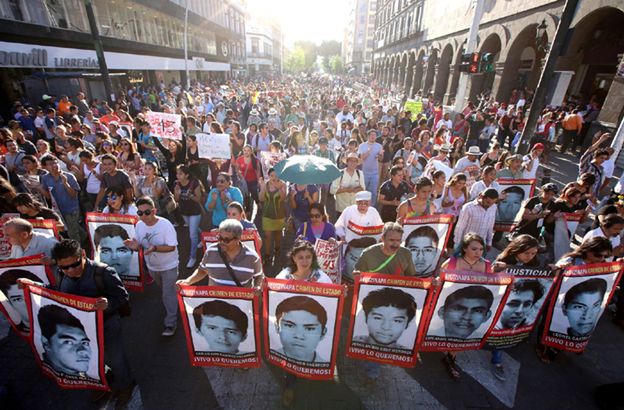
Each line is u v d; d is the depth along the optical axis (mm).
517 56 18375
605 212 4352
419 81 37125
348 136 11336
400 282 3246
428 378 3723
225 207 5266
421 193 4902
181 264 5914
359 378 3715
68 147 6891
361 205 4508
